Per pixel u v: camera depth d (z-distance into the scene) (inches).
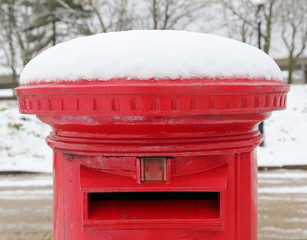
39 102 40.4
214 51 39.3
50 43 776.9
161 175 41.3
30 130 417.1
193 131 40.7
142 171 41.2
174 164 42.0
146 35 41.4
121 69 36.5
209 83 35.9
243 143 43.9
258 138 46.8
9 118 432.8
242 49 42.9
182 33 43.3
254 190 49.1
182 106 35.2
